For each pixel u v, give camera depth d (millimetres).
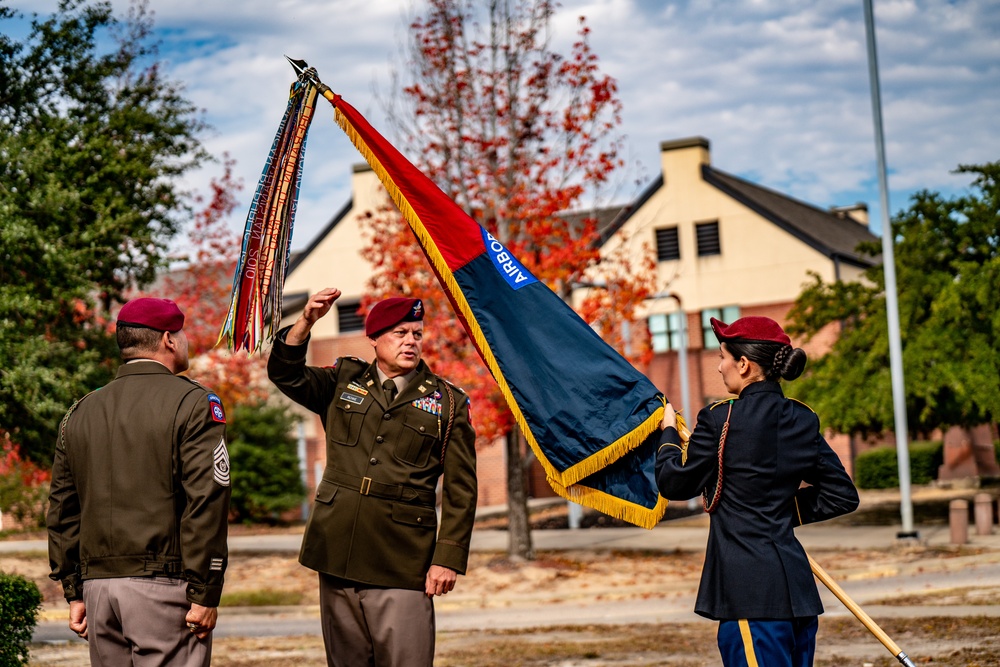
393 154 5758
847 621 11586
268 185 5426
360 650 5344
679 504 29469
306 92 5605
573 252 18391
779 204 37906
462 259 5746
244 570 20828
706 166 35094
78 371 13664
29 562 20875
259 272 5328
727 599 4512
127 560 4551
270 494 30438
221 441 4625
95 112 15281
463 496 5367
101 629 4602
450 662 10047
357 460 5320
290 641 12672
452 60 18844
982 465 34344
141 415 4633
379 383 5441
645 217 35656
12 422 13766
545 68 18672
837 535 21812
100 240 14062
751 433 4594
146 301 4863
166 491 4602
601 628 12516
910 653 9312
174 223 15977
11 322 12938
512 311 5684
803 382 23703
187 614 4543
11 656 8844
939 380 21344
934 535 21031
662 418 5293
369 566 5215
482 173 18906
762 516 4566
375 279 19078
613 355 5523
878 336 23000
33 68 14578
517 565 18875
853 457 34469
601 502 5441
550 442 5461
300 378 5379
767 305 34125
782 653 4430
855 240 39750
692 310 34969
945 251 23516
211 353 27969
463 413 5449
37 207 13336
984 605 12516
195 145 15906
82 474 4699
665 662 9562
